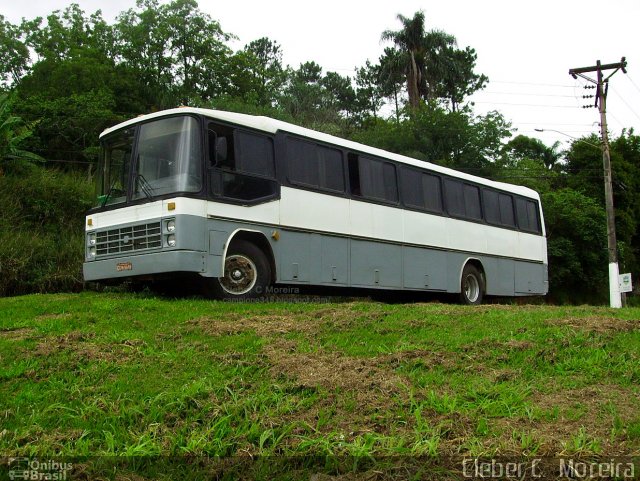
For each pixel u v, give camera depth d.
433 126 39.34
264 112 38.09
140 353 7.42
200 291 12.67
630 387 6.53
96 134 31.70
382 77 48.06
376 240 14.77
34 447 5.13
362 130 48.38
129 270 11.43
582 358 7.38
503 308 11.08
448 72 47.50
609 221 28.02
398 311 10.16
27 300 11.51
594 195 43.34
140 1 43.56
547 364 7.20
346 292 15.48
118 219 11.81
